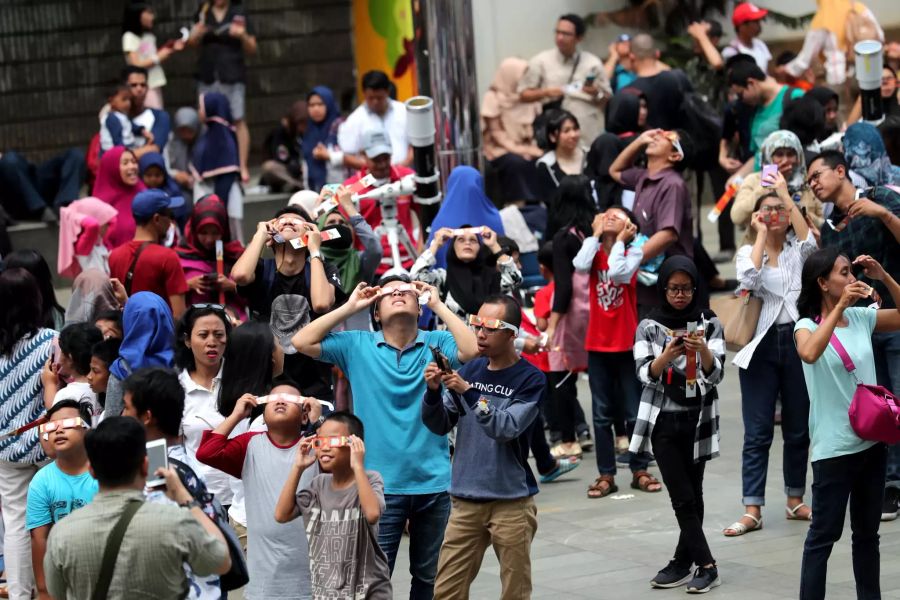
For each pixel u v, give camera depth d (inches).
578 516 899.4
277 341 725.9
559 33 1574.8
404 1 1785.2
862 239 826.2
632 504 919.7
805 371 668.7
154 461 503.5
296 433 625.3
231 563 533.0
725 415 1133.7
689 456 748.0
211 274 908.6
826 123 1263.5
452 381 614.9
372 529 595.5
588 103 1577.3
